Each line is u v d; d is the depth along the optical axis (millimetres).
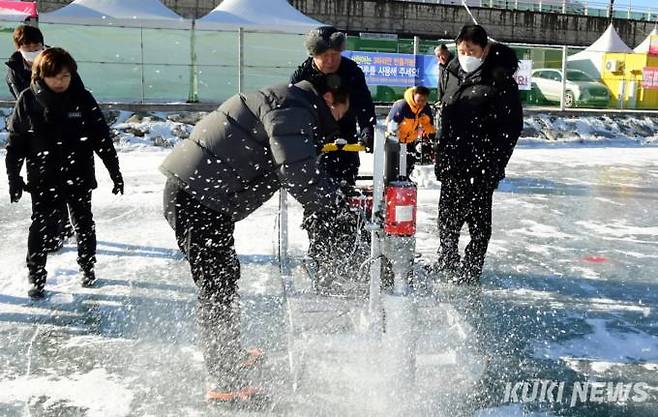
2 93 12953
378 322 2666
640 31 30609
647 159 11273
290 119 2520
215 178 2594
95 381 2822
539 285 4258
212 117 2662
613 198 7391
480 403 2678
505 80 4012
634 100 17688
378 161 2588
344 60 3973
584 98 17484
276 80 14797
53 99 3586
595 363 3107
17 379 2830
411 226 2584
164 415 2555
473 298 3975
